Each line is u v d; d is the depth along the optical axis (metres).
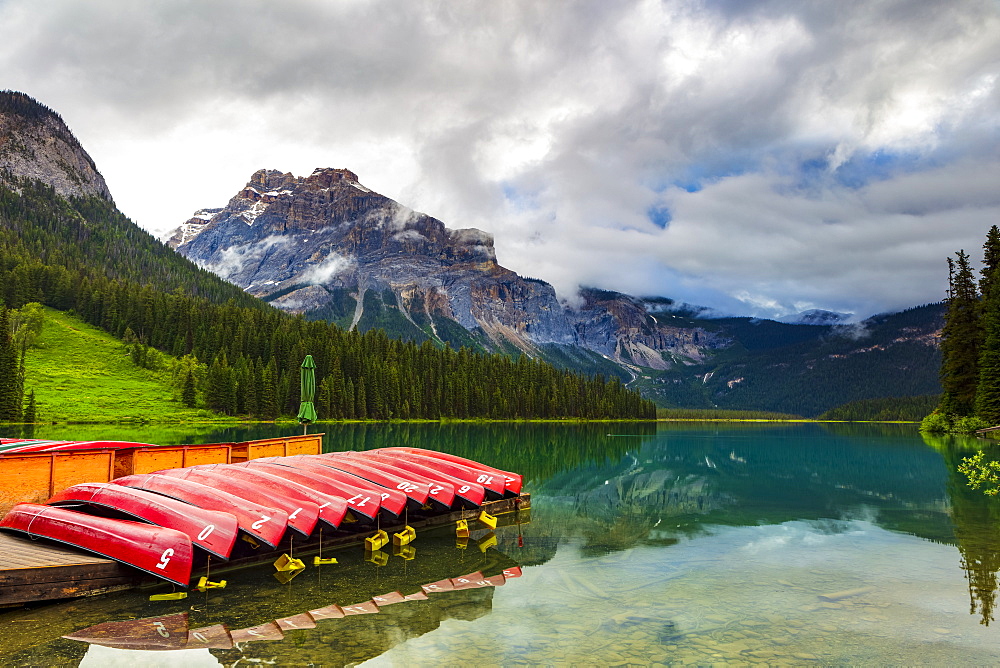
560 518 19.69
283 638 9.39
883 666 8.16
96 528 12.30
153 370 131.00
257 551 14.42
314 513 14.76
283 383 120.19
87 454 17.19
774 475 31.34
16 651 8.94
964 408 59.34
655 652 8.64
